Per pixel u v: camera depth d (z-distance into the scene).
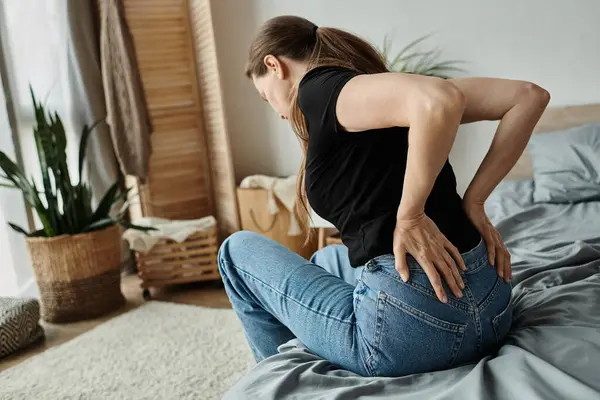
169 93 2.98
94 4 2.88
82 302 2.41
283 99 1.06
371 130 0.84
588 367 0.80
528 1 2.56
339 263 1.41
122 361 1.92
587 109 2.48
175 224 2.71
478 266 0.89
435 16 2.74
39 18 2.72
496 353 0.93
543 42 2.58
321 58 0.94
